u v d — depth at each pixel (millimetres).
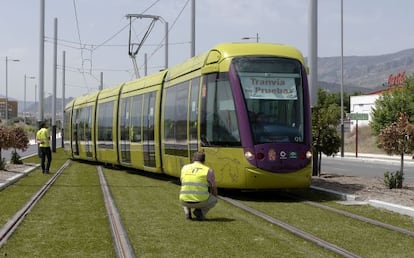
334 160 42094
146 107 22312
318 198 15461
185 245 9180
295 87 15422
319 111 20375
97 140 29922
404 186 17734
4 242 9359
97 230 10445
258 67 15305
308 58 19547
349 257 8320
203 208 11555
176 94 18891
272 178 14852
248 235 9992
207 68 16172
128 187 18078
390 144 16750
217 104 15688
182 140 18000
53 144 46438
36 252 8703
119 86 26969
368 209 13273
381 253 8727
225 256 8430
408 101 46438
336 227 10820
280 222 11266
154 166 21281
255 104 15055
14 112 160875
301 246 9109
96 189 17328
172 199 14945
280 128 15047
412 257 8492
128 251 8695
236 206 13742
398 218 12000
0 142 23547
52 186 18141
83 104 33594
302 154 15094
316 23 19328
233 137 15102
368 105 68938
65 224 11062
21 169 24594
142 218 11773
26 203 13914
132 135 24031
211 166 15766
